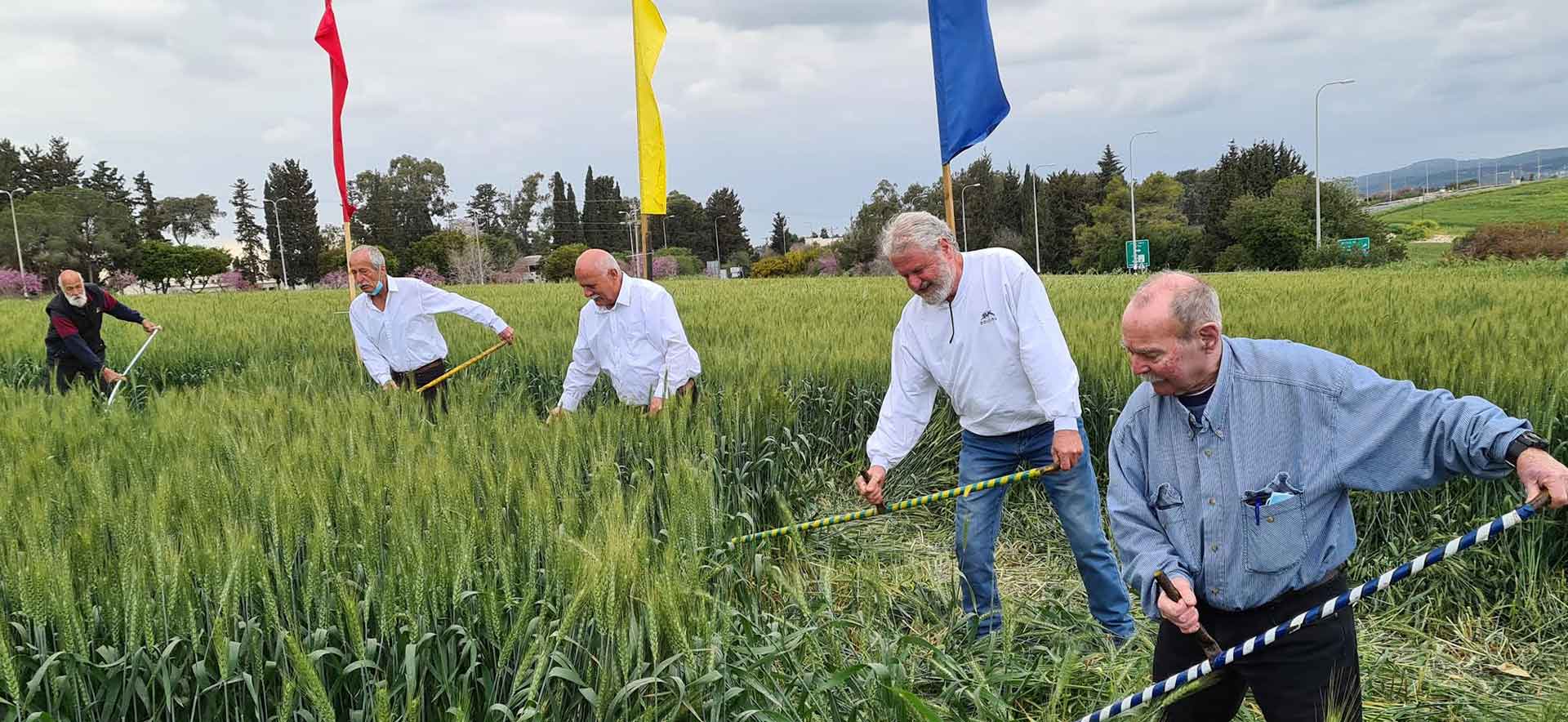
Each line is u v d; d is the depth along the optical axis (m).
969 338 4.04
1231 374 2.54
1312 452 2.47
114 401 6.84
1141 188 77.19
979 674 3.16
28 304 25.98
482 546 3.03
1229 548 2.57
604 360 5.82
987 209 77.69
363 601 2.81
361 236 107.50
